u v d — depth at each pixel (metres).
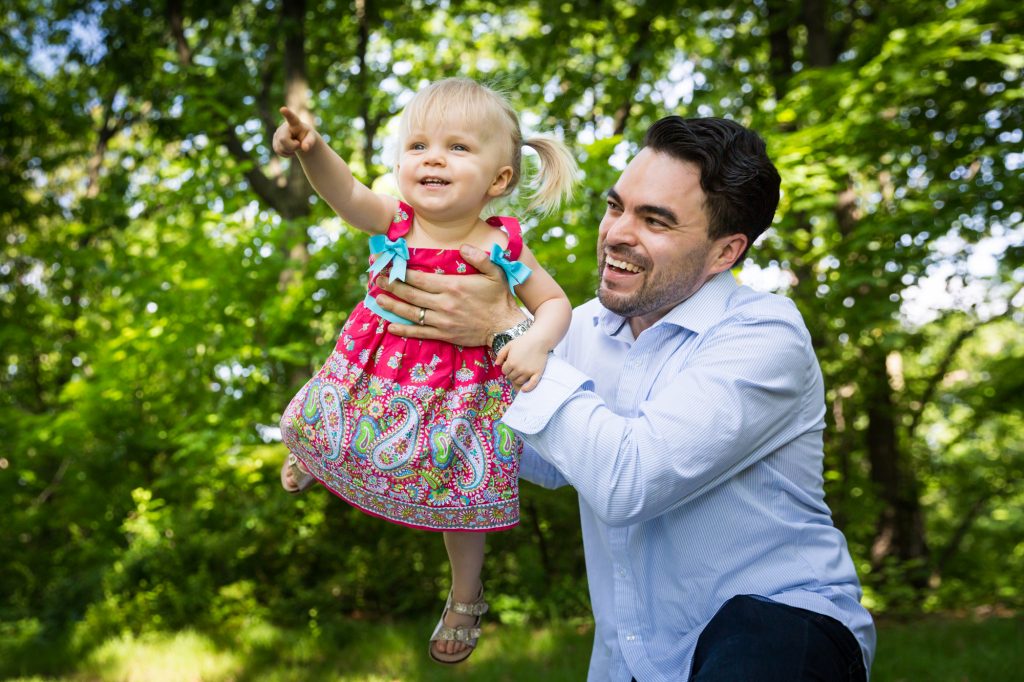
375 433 1.85
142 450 7.93
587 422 1.69
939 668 4.98
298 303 6.55
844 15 10.08
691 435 1.67
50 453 8.28
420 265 1.85
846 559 1.85
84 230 8.22
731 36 10.71
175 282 6.69
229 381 6.88
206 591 6.91
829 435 8.49
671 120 1.83
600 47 10.32
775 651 1.62
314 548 7.25
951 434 11.09
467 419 1.86
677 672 1.81
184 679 5.69
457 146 1.82
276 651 6.25
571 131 9.92
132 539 7.99
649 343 1.93
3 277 10.27
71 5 9.76
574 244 5.88
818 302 7.03
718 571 1.79
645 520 1.71
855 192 8.43
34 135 10.99
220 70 8.80
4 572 8.21
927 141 7.26
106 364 7.21
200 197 7.42
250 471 7.06
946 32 6.28
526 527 6.99
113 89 10.73
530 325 1.85
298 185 8.45
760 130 7.08
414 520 1.88
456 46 11.03
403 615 7.31
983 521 10.44
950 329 9.51
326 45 9.80
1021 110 7.14
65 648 6.46
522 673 5.34
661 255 1.79
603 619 2.00
